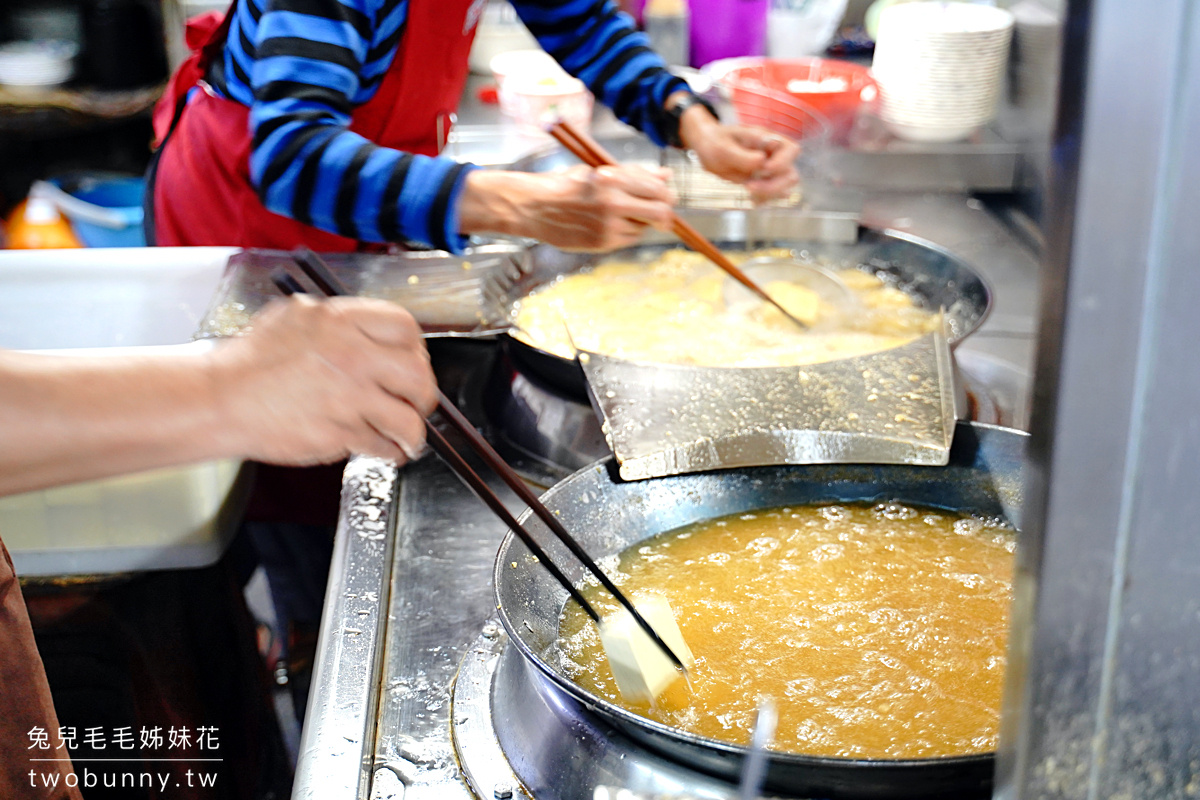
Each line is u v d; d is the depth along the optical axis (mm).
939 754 858
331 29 1457
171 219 1916
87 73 3621
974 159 2307
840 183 2291
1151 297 457
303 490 1645
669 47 2871
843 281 1907
